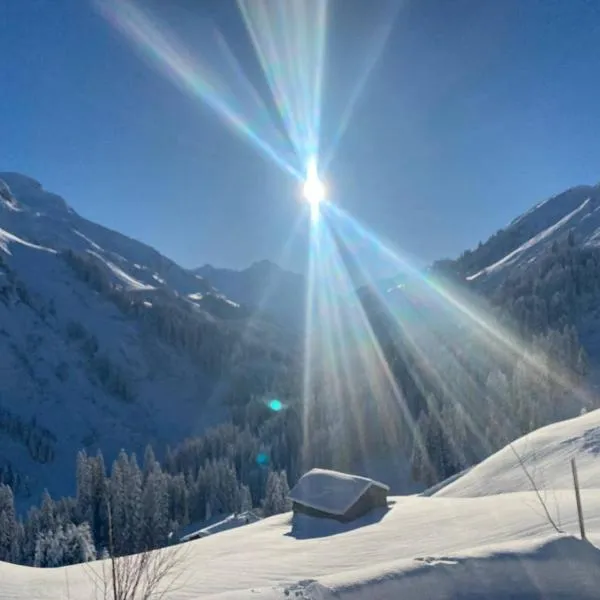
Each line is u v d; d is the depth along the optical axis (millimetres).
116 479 79812
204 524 93750
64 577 29141
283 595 13414
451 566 14609
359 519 42812
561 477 40094
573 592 13734
